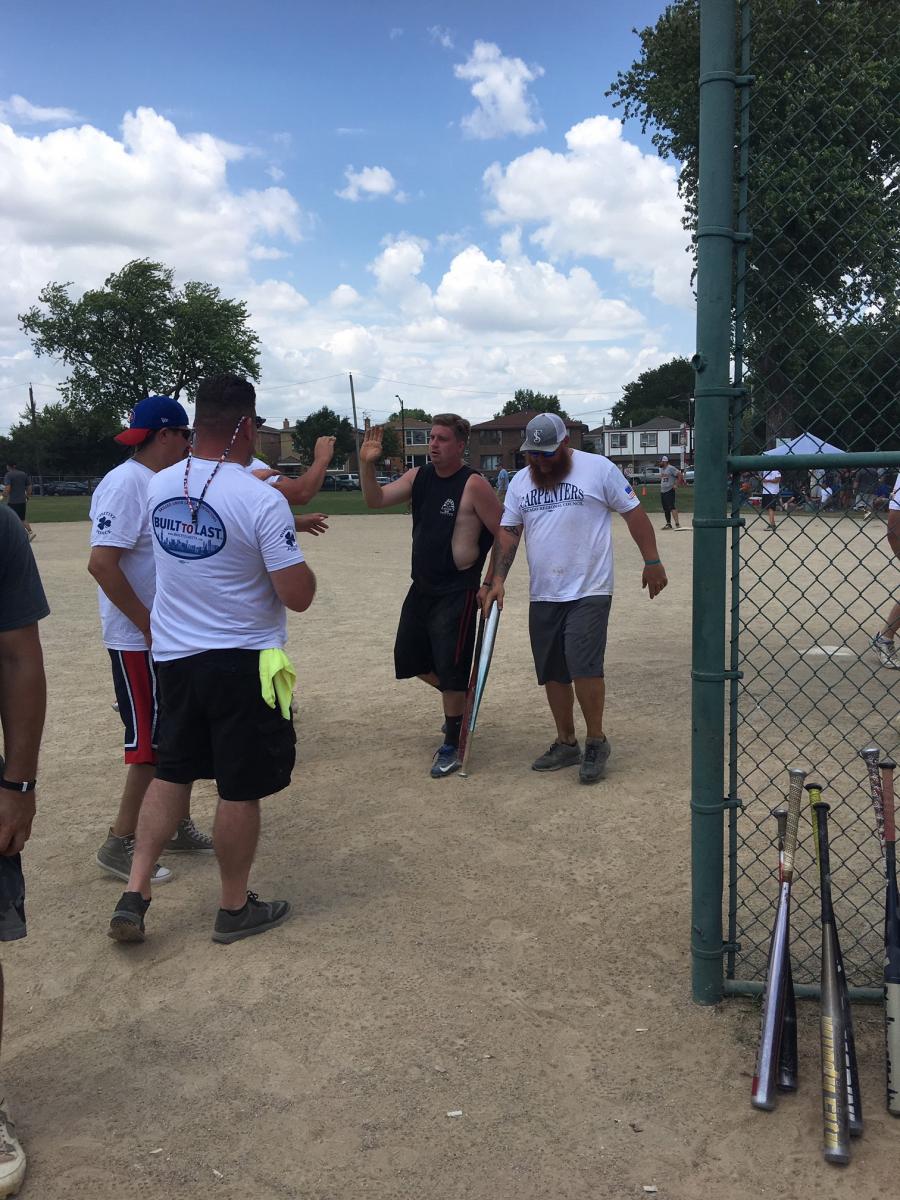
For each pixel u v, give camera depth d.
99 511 3.55
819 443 2.61
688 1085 2.48
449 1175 2.18
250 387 3.26
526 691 6.77
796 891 3.52
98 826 4.43
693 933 2.83
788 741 5.20
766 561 12.98
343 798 4.71
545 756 5.07
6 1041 2.75
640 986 2.96
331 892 3.68
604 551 4.75
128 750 3.72
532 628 4.92
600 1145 2.26
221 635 3.12
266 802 4.67
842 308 2.58
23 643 2.17
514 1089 2.48
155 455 3.68
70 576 14.77
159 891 3.77
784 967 2.51
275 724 3.21
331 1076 2.55
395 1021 2.80
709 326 2.54
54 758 5.41
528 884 3.70
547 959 3.13
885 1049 2.50
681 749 5.33
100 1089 2.52
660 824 4.25
